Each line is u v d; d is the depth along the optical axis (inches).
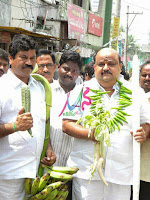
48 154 120.1
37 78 119.6
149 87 160.4
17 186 109.6
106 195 122.5
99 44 1058.7
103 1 1055.0
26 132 109.0
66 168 116.6
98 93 122.1
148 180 135.6
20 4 621.3
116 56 121.0
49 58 190.4
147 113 124.8
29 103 104.7
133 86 113.8
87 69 206.2
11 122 107.4
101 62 120.3
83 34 883.4
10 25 587.8
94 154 114.7
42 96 118.8
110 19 1075.3
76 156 123.5
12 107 107.4
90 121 111.8
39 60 189.6
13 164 107.7
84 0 943.0
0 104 105.8
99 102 120.9
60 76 153.1
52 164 120.6
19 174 107.6
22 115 101.0
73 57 150.7
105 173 118.6
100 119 111.4
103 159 113.4
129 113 120.1
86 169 120.8
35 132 111.5
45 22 713.0
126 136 119.1
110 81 121.5
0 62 165.9
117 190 121.0
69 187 135.6
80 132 117.0
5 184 108.3
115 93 123.8
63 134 130.9
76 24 831.7
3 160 107.3
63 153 133.4
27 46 108.5
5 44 547.2
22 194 112.8
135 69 115.0
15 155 107.8
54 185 109.2
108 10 1070.4
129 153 120.0
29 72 110.9
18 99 108.7
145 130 123.9
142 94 126.3
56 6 783.1
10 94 107.7
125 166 119.5
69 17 789.9
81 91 124.9
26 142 108.9
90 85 125.3
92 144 120.4
